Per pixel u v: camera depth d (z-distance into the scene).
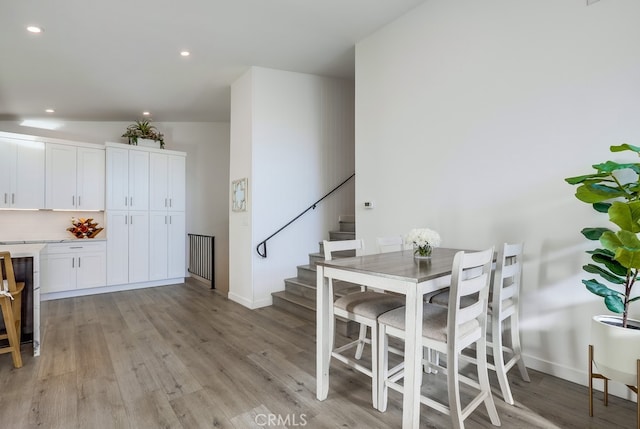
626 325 1.78
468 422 1.81
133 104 5.10
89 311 3.98
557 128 2.24
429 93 3.02
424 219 3.07
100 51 3.49
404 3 3.02
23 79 4.01
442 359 2.54
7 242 4.34
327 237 4.79
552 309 2.28
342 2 2.95
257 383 2.25
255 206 4.17
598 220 2.08
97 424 1.81
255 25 3.22
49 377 2.33
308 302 3.86
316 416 1.88
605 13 2.04
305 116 4.57
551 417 1.84
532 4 2.35
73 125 5.57
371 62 3.56
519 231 2.43
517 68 2.43
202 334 3.20
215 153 6.73
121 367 2.49
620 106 1.99
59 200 4.73
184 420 1.85
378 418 1.86
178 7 2.86
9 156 4.42
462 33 2.76
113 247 4.98
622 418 1.83
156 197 5.39
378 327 1.99
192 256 6.28
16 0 2.60
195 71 4.16
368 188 3.62
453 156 2.84
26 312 2.89
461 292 1.60
